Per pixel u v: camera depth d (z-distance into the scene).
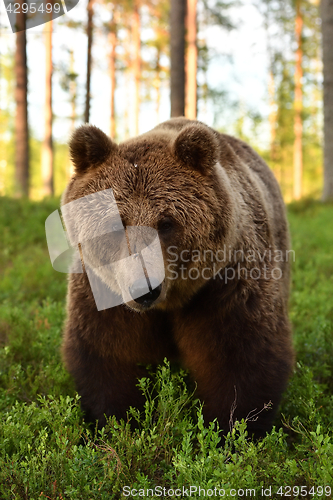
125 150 3.07
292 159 32.75
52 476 2.58
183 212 2.84
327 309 5.45
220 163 3.47
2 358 4.15
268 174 4.82
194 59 15.09
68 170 39.16
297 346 4.51
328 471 2.41
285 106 27.16
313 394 3.32
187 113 15.21
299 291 6.59
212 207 2.93
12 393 3.55
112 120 22.86
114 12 20.02
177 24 9.01
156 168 2.93
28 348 4.36
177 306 3.12
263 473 2.57
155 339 3.29
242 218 3.27
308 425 3.10
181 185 2.90
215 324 3.07
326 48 14.86
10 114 30.50
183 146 2.94
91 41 15.89
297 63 25.89
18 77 16.11
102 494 2.42
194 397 3.53
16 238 9.30
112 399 3.27
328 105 15.06
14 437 2.84
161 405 2.99
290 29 25.78
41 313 5.30
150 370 3.44
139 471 2.62
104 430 3.00
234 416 3.08
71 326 3.29
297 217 13.30
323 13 14.76
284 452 2.86
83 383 3.27
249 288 3.11
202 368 3.20
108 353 3.18
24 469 2.58
